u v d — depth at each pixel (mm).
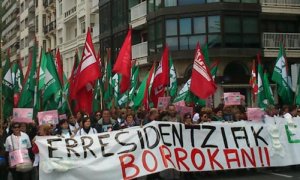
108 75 19172
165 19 28141
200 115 13336
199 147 11305
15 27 75562
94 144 10273
